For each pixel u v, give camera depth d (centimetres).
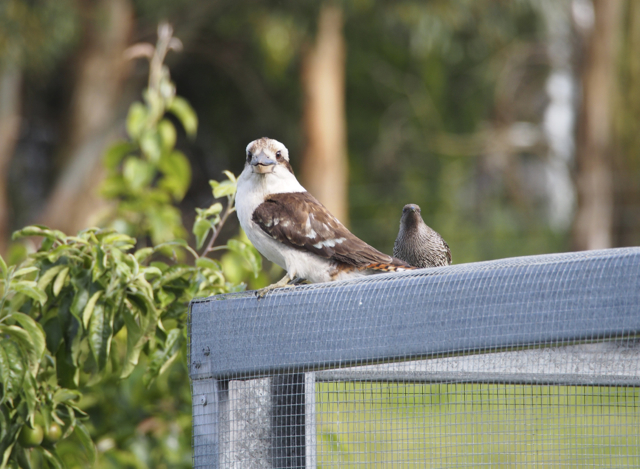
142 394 975
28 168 3209
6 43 2259
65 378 759
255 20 2728
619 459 555
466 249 3206
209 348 617
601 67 3022
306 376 602
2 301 670
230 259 924
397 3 2723
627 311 509
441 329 552
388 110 3388
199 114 3359
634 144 3033
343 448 627
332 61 2988
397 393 600
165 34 1049
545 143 3347
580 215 3044
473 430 586
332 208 3017
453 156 3372
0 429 683
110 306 732
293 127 3231
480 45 3120
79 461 902
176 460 949
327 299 587
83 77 2727
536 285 534
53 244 782
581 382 549
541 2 2916
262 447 605
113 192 1034
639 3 2984
